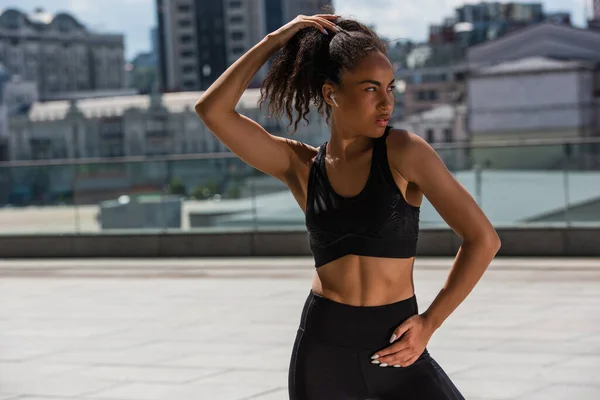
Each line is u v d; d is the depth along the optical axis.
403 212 2.61
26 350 7.78
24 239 16.08
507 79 71.50
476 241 2.57
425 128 83.38
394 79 2.61
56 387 6.43
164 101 102.88
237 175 15.02
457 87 79.81
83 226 15.88
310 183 2.72
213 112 2.74
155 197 15.44
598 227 13.03
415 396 2.67
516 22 137.50
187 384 6.34
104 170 15.77
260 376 6.48
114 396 6.11
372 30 2.69
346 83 2.58
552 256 13.20
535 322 8.11
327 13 2.77
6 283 12.50
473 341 7.38
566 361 6.61
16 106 131.50
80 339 8.18
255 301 9.94
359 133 2.60
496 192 13.56
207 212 15.19
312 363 2.73
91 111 105.44
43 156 108.38
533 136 70.88
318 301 2.72
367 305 2.65
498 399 5.68
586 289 9.95
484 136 72.25
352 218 2.62
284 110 2.82
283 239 14.74
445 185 2.56
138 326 8.72
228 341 7.79
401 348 2.61
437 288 10.29
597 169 13.06
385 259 2.62
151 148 102.25
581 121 69.56
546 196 13.34
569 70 69.94
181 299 10.34
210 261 14.38
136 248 15.51
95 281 12.40
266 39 2.74
